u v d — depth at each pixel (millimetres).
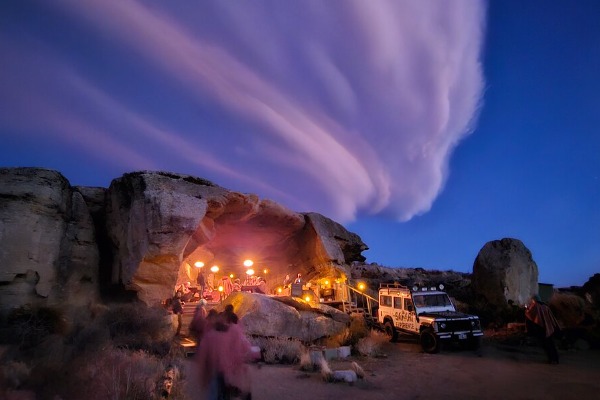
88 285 15281
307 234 24328
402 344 17281
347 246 25688
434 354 14977
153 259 14617
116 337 11695
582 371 11734
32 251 12844
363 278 27828
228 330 6371
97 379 7242
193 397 7848
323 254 22875
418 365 12969
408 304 16828
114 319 12516
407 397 9250
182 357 11578
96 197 17500
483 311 21078
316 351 12703
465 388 10008
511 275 21328
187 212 15164
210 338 6266
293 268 25422
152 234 14430
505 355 14484
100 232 17266
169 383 8078
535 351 14992
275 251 25891
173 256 14891
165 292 15031
